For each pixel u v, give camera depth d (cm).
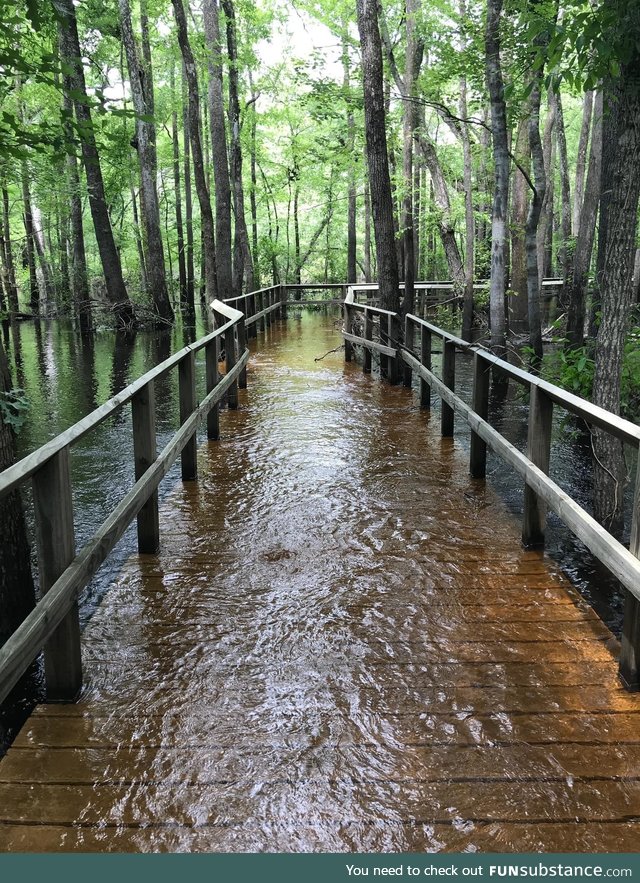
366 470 620
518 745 272
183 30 1677
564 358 883
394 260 1062
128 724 287
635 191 448
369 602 386
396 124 1744
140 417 440
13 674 234
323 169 2966
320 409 849
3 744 311
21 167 1366
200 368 1304
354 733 280
